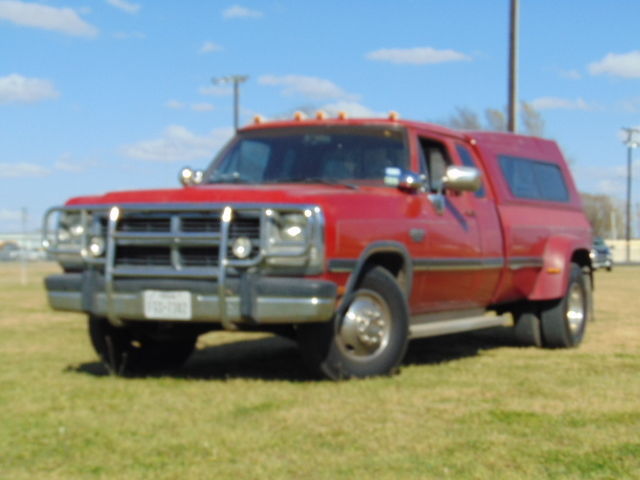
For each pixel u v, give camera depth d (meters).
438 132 8.39
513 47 18.17
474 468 4.59
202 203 6.60
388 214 7.14
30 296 17.64
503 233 8.83
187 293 6.62
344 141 7.97
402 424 5.50
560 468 4.60
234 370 7.83
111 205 6.91
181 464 4.66
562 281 9.42
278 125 8.33
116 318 6.90
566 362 8.33
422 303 7.78
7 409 5.98
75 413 5.84
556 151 10.62
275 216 6.43
